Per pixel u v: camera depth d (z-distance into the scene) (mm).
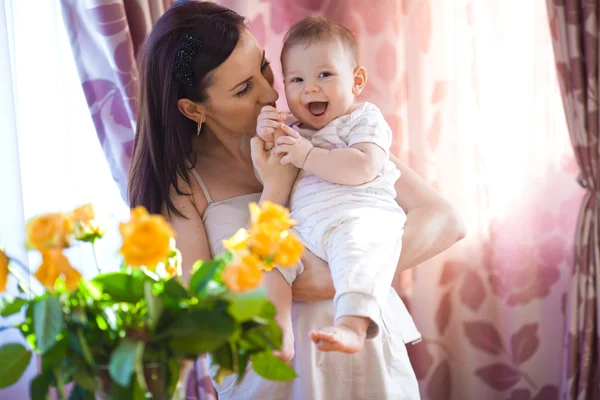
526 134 2857
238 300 1036
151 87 1818
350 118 1793
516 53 2836
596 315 2732
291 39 1819
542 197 2898
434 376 2869
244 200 1854
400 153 2807
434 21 2797
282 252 1084
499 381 2912
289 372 1150
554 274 2908
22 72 2637
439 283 2867
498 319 2910
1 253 1062
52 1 2639
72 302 1062
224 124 1836
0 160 2482
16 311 1077
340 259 1585
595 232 2723
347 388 1731
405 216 1796
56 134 2662
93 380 1048
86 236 1149
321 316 1739
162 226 1026
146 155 1837
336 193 1708
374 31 2781
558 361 2916
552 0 2688
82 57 2580
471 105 2832
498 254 2883
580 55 2693
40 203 2652
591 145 2705
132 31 2578
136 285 1065
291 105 1824
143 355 1031
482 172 2838
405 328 1921
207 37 1756
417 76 2791
